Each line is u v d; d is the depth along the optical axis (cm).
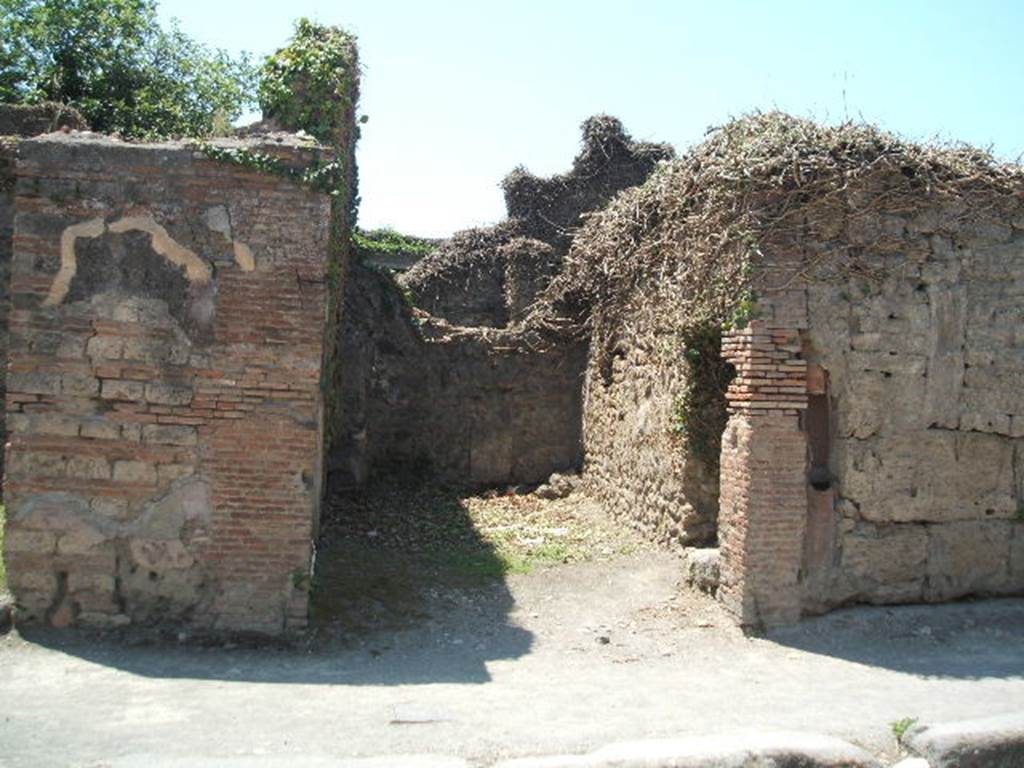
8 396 687
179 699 578
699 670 703
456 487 1459
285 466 707
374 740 518
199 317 700
